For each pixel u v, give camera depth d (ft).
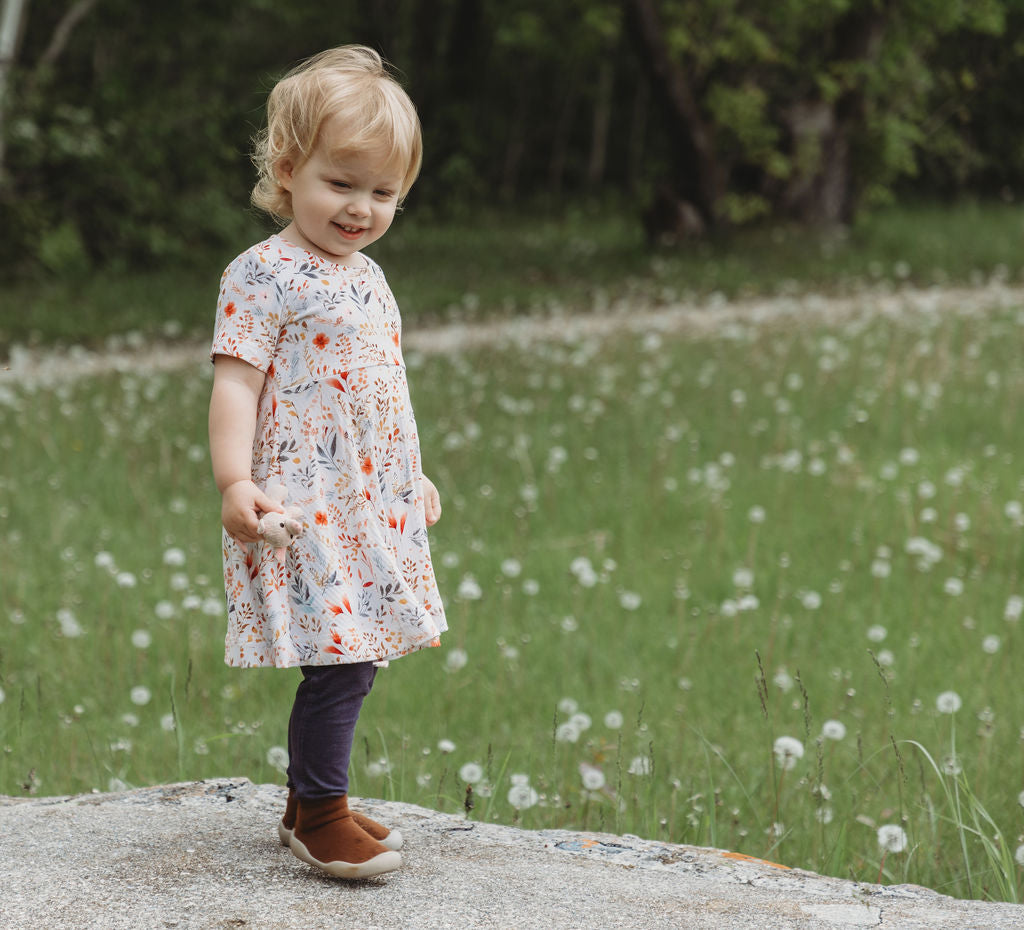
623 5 66.18
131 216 63.16
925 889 7.71
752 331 41.93
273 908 6.90
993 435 29.14
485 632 18.42
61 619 16.98
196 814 8.59
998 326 41.50
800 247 65.98
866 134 70.08
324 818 7.41
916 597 19.15
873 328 42.65
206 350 44.68
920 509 23.70
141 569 21.44
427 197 94.38
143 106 69.77
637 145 107.65
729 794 12.37
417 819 8.89
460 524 24.03
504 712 15.64
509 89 112.88
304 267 7.73
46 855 7.65
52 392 35.73
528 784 11.00
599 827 11.14
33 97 60.75
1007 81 81.66
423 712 15.53
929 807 10.50
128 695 15.89
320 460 7.61
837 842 10.14
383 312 8.02
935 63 77.51
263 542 7.38
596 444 29.55
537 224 89.25
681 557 21.98
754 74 69.26
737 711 15.39
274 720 14.87
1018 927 6.81
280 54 104.12
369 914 6.85
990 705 15.23
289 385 7.64
